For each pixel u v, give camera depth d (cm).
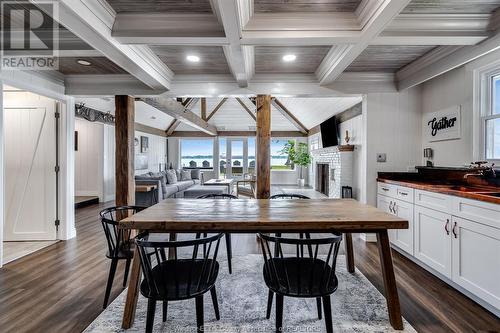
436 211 260
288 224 185
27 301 227
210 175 1170
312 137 1027
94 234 421
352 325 194
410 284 257
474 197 213
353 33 235
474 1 214
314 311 212
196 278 177
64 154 390
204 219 191
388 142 389
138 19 234
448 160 337
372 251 348
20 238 385
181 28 234
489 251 202
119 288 249
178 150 1145
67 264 303
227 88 387
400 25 235
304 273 181
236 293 239
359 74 380
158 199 611
